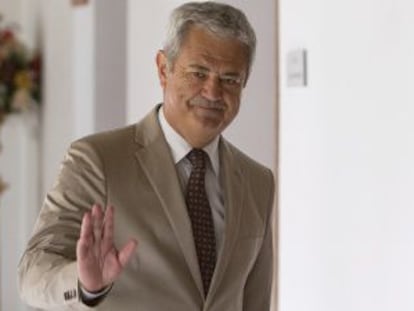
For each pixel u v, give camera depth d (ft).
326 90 12.22
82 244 6.43
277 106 13.69
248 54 7.65
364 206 11.26
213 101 7.52
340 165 11.85
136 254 7.54
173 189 7.73
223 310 7.89
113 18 20.88
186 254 7.61
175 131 7.95
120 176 7.64
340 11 11.85
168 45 7.64
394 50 10.61
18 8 25.85
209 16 7.41
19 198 25.49
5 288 25.34
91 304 6.70
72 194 7.51
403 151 10.39
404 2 10.39
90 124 20.92
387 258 10.76
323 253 12.27
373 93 11.06
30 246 7.43
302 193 12.88
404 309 10.39
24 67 24.07
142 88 18.74
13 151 25.35
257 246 8.44
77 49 21.62
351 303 11.57
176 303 7.58
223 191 8.20
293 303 13.12
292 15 13.19
